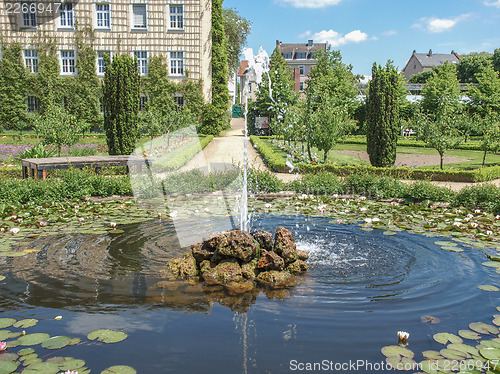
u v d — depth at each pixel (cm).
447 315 288
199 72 2250
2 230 513
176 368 218
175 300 311
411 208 685
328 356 232
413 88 4488
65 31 2202
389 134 1175
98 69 2252
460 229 534
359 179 847
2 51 2202
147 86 2212
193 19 2214
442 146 1152
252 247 367
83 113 2220
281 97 2181
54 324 267
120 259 403
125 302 304
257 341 249
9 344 239
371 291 332
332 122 1256
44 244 453
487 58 4634
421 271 380
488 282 352
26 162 866
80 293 319
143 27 2220
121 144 1031
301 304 306
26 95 2266
